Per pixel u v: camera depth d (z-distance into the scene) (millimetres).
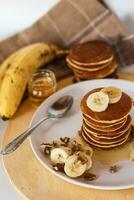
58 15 835
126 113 560
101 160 574
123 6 847
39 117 654
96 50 732
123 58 814
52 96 697
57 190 542
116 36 814
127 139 604
